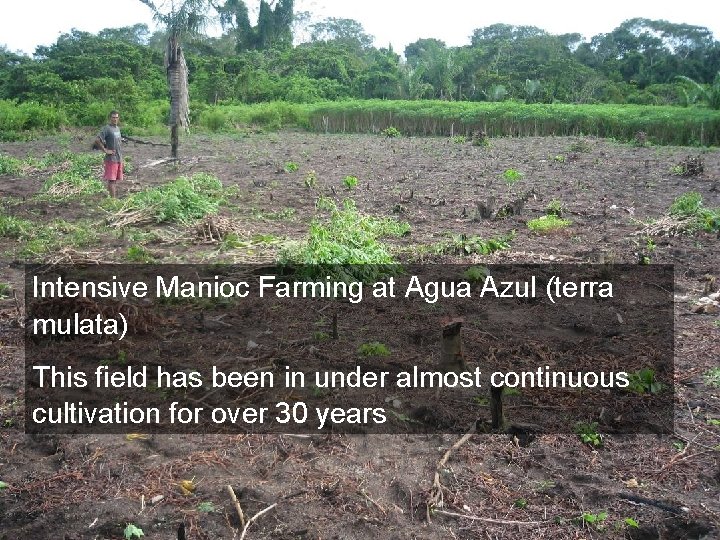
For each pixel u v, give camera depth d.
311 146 25.38
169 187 11.59
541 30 66.56
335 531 3.47
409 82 46.50
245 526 3.47
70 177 14.12
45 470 4.00
